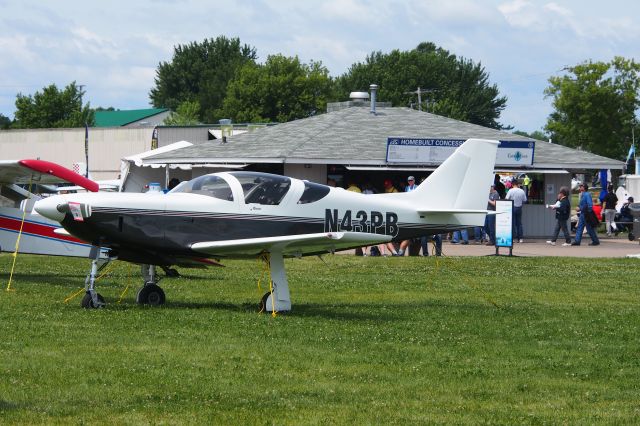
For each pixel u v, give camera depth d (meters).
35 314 20.44
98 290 25.89
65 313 20.70
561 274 32.09
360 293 26.25
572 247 47.22
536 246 47.78
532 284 28.95
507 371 15.70
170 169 64.62
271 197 22.75
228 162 54.16
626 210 59.78
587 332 19.80
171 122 154.38
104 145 84.12
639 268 34.53
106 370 14.72
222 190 22.47
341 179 56.38
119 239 21.52
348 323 20.39
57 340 17.17
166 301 23.62
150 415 12.27
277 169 57.72
